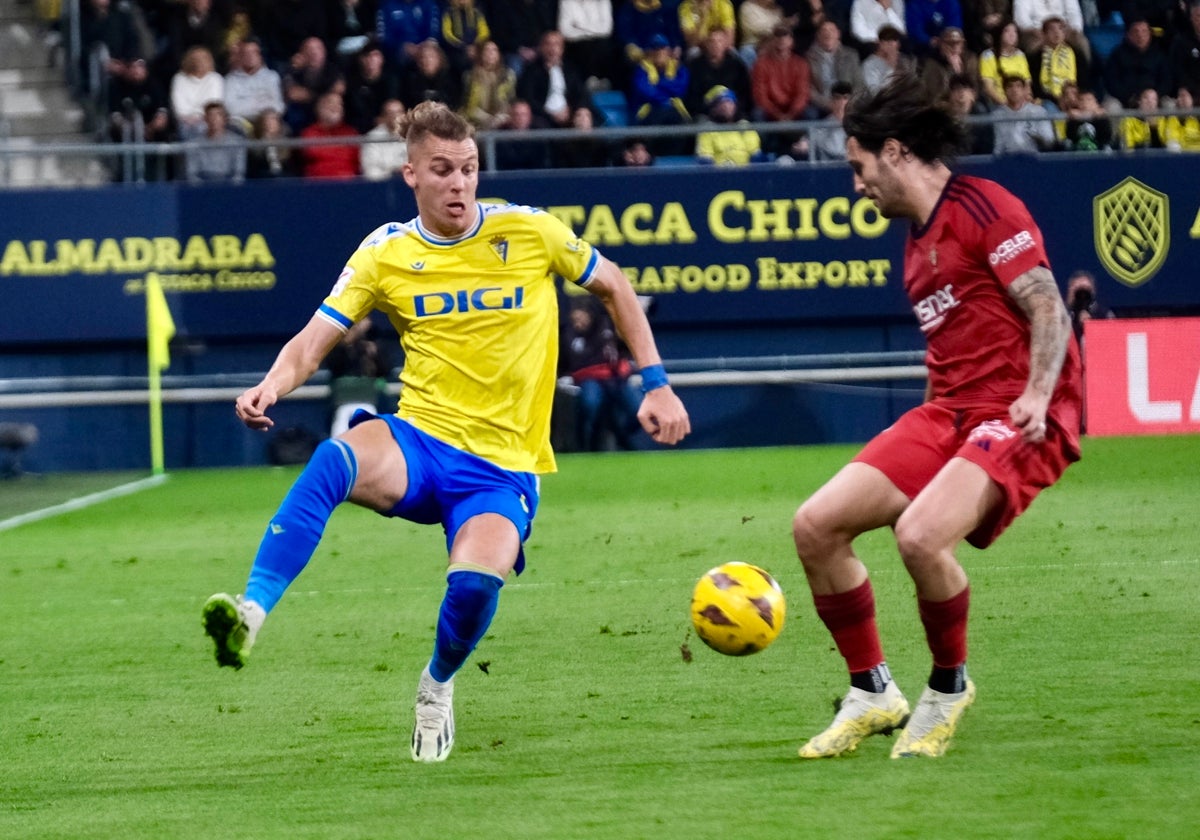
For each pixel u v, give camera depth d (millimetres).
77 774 16453
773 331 58375
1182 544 31453
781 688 19656
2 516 44094
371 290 16734
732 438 58688
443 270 16594
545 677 20859
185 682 21562
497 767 15977
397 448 16469
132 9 62406
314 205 56594
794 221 57281
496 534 16188
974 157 57125
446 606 16016
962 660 15727
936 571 15156
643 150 58531
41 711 19953
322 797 14945
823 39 61031
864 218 57312
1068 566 29109
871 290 57438
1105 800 13664
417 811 14195
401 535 37562
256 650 23719
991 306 15562
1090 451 51156
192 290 56594
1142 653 21062
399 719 18688
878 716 16047
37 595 30047
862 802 13844
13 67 65562
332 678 21469
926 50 63281
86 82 63125
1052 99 62188
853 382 58406
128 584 31094
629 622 24922
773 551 32281
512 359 16656
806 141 59156
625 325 17156
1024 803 13633
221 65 61656
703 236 57156
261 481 51969
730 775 15180
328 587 29781
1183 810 13273
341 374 56438
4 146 59688
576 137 56531
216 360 57781
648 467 52000
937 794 14055
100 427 57594
